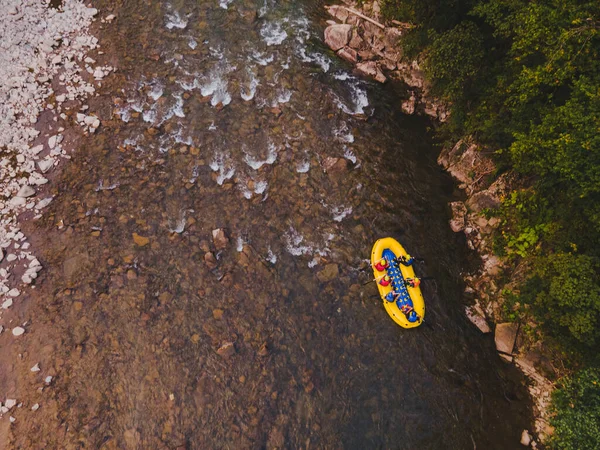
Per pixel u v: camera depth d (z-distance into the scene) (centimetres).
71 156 1638
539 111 1317
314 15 2147
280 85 1881
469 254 1573
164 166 1642
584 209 1158
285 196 1617
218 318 1367
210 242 1503
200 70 1884
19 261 1416
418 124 1891
